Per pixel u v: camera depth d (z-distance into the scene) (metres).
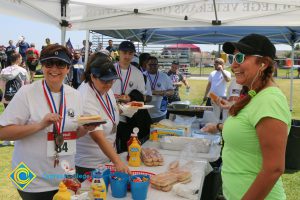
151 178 2.18
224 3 4.26
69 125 2.06
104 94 2.62
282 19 4.24
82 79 2.64
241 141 1.60
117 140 3.70
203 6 4.30
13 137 1.92
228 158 1.72
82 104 2.24
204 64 28.70
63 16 4.36
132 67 4.05
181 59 16.55
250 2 4.16
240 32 8.67
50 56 1.96
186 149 3.00
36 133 1.98
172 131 3.50
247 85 1.63
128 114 3.32
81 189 2.02
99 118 2.13
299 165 5.36
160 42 10.53
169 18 4.36
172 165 2.52
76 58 9.30
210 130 2.81
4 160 5.46
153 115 5.14
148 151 2.78
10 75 5.78
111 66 2.51
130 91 3.96
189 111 5.25
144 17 4.35
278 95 1.52
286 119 1.48
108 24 4.49
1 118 1.95
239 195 1.65
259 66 1.57
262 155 1.50
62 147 2.04
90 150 2.54
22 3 3.78
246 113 1.57
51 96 2.04
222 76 6.89
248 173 1.62
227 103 2.99
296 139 5.28
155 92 5.13
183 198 2.01
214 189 3.18
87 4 4.14
